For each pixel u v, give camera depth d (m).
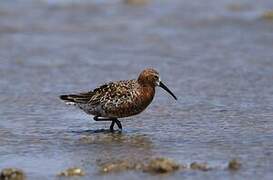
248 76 28.83
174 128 21.02
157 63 32.25
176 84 27.73
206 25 41.31
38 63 32.66
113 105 20.77
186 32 39.72
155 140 19.64
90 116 22.92
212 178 15.72
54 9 46.56
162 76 29.36
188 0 49.03
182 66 31.39
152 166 16.34
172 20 43.16
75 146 19.19
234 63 31.58
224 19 42.59
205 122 21.66
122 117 21.19
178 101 24.77
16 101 25.14
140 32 40.28
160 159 16.52
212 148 18.50
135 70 30.92
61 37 39.34
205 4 47.56
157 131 20.73
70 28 41.72
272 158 17.34
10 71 30.88
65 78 29.44
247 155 17.67
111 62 32.84
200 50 34.97
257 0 48.19
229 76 28.94
